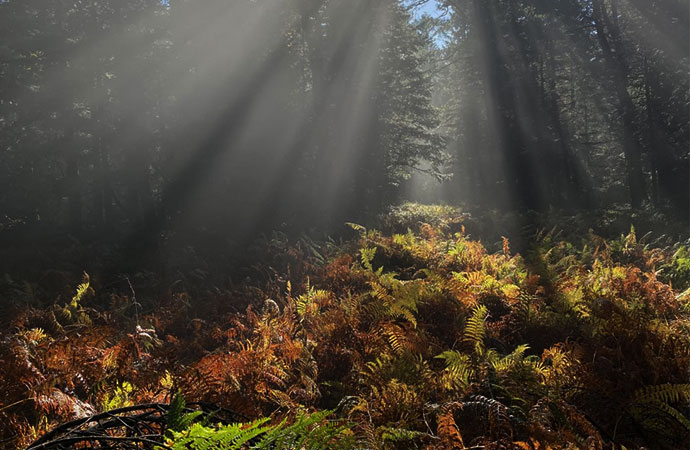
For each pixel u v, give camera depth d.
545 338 5.97
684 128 35.06
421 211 25.50
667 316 6.99
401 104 35.56
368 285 8.38
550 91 44.06
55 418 3.73
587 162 50.12
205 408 2.23
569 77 47.34
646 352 4.95
